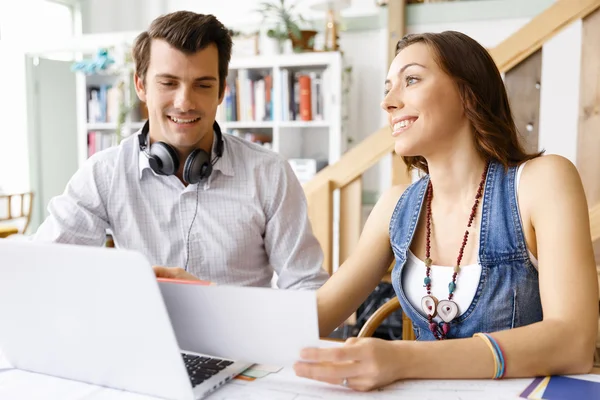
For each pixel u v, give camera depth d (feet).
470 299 3.18
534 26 5.67
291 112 12.39
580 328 2.63
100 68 13.37
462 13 11.45
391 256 3.84
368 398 2.30
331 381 2.37
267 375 2.60
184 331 2.55
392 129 3.39
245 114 12.71
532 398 2.29
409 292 3.46
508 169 3.31
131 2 15.60
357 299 3.69
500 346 2.52
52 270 2.35
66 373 2.61
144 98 4.68
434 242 3.46
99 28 15.80
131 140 4.90
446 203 3.45
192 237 4.73
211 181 4.76
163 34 4.24
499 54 5.82
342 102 12.16
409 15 11.76
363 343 2.41
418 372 2.45
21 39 14.80
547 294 2.82
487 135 3.26
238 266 4.81
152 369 2.35
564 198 3.02
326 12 12.74
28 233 15.10
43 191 15.65
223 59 4.61
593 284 2.77
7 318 2.62
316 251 4.95
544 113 10.94
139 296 2.21
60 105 15.93
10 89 14.85
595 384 2.45
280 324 2.32
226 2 14.51
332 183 6.76
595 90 5.49
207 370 2.62
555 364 2.54
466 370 2.48
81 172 4.84
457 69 3.17
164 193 4.74
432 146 3.28
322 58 11.83
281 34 12.30
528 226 3.18
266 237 4.91
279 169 4.89
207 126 4.50
